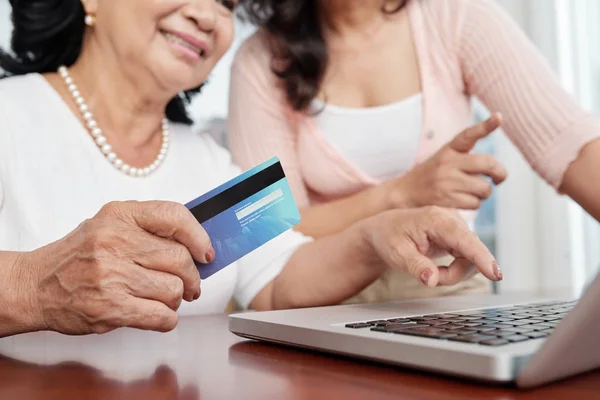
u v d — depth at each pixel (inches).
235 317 27.1
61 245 25.7
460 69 57.7
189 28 41.7
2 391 18.0
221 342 27.1
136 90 44.1
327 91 59.5
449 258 53.0
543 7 103.3
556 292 47.0
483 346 18.3
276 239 46.4
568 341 16.2
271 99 59.3
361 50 59.7
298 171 60.7
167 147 49.3
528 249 108.3
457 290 54.9
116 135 45.9
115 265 24.8
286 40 58.3
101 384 18.8
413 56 59.2
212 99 100.4
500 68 53.8
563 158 48.5
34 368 21.5
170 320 25.5
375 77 59.3
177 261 25.8
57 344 27.0
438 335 20.1
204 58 44.3
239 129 59.9
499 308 28.8
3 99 43.0
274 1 59.1
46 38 45.3
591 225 101.3
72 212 42.9
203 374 20.1
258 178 28.6
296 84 57.4
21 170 42.1
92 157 44.7
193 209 27.9
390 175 59.7
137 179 46.3
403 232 32.9
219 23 43.5
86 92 45.4
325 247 42.3
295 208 28.8
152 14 40.2
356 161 59.4
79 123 44.9
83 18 44.7
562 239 103.8
